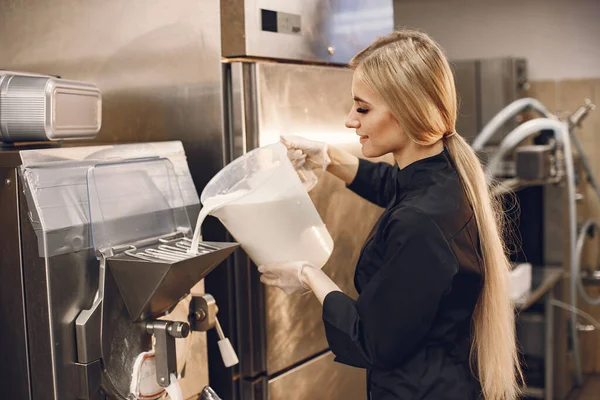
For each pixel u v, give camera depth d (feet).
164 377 4.62
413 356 4.88
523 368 11.72
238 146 6.02
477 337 5.17
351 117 5.03
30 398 4.36
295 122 6.37
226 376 6.30
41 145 4.92
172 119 6.17
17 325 4.33
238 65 5.93
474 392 5.15
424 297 4.60
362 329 4.78
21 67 6.60
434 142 4.90
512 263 10.23
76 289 4.35
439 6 13.94
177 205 5.17
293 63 6.65
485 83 12.44
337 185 6.83
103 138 6.49
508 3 13.47
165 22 6.10
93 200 4.48
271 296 6.22
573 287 11.44
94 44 6.39
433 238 4.60
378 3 7.65
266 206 4.98
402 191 5.07
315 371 6.82
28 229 4.22
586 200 13.05
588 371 13.51
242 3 5.85
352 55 7.26
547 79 13.37
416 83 4.69
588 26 13.00
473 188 5.04
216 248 4.81
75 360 4.36
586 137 13.17
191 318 5.17
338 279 6.95
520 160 10.44
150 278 4.35
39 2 6.43
